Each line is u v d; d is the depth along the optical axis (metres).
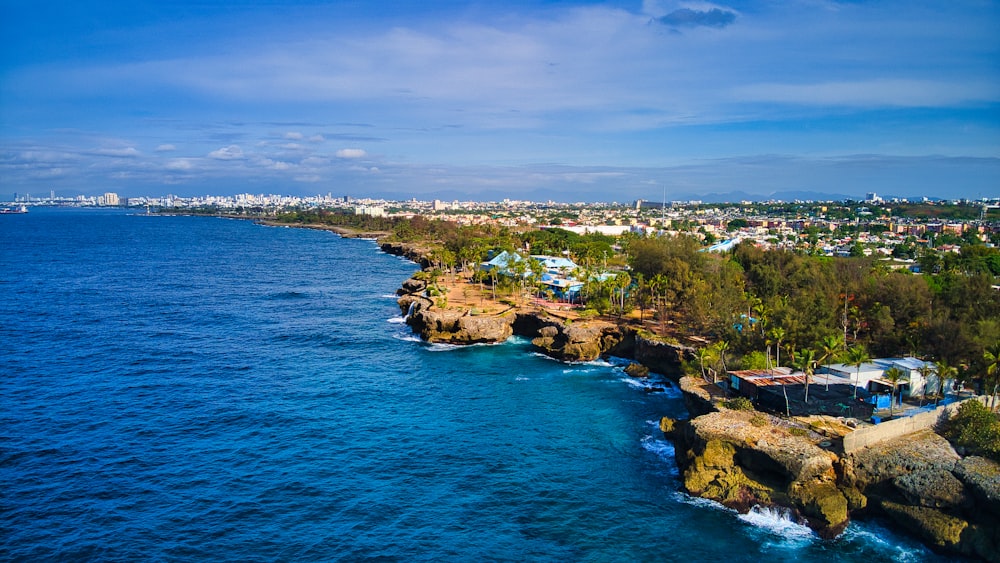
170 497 59.84
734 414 69.50
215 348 114.25
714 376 85.12
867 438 61.47
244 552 51.75
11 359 102.69
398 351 116.88
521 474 66.56
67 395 86.31
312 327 134.88
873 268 146.25
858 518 58.28
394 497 61.03
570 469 68.06
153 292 175.25
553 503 60.75
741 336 93.50
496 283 167.75
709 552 53.44
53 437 72.44
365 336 128.12
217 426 77.00
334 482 63.62
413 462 68.69
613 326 118.44
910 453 59.66
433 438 75.31
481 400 89.94
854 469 59.53
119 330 126.06
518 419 82.50
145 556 50.78
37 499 58.78
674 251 146.00
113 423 77.00
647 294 129.12
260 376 98.00
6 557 50.06
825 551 53.69
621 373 105.06
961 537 52.59
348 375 100.25
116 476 63.62
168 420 78.44
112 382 92.50
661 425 78.31
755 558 52.66
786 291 127.50
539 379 101.06
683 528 56.97
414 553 52.25
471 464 68.62
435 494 61.84
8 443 70.25
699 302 109.06
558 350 113.69
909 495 55.84
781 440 62.91
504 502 60.69
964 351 79.19
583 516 58.59
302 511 58.03
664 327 117.56
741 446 63.62
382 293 184.75
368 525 56.09
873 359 82.12
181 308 151.88
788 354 87.06
